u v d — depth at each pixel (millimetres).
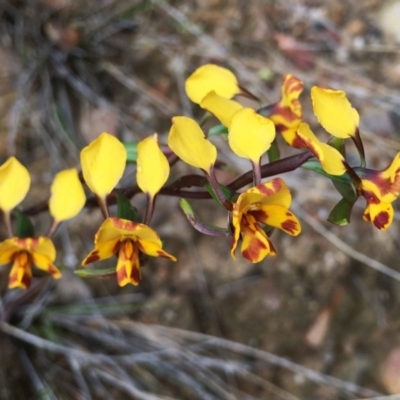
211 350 388
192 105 432
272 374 388
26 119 418
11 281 271
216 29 462
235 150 255
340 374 386
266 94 440
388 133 427
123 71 442
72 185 279
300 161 257
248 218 250
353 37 462
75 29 444
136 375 380
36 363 376
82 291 386
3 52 428
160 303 394
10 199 282
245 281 401
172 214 405
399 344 388
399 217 405
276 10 469
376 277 402
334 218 261
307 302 397
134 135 424
